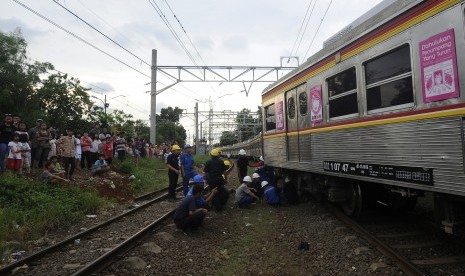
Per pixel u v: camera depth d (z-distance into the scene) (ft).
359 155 22.33
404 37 18.39
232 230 28.14
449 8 15.80
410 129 18.06
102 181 48.14
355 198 26.04
